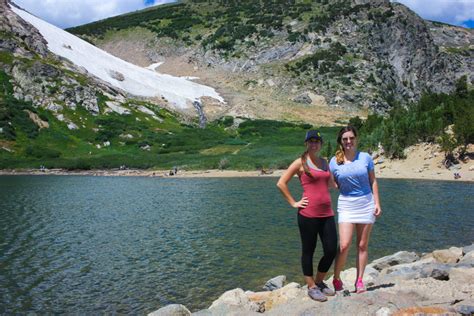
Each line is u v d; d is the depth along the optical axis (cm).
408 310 612
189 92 14300
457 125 4962
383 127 6350
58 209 2930
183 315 840
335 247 729
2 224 2355
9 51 10625
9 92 9462
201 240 1912
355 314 650
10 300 1188
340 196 766
